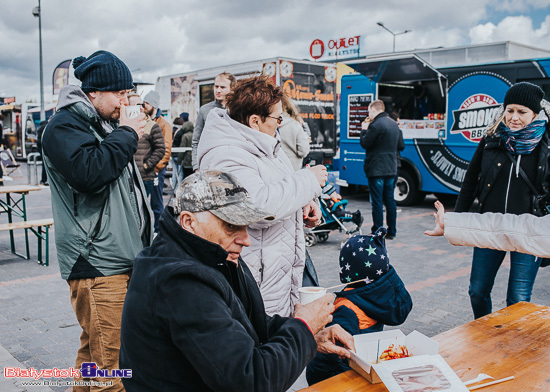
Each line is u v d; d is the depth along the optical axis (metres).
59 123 2.35
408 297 2.48
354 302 2.35
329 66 11.50
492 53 9.16
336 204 6.97
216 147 2.35
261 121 2.41
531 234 2.21
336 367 2.29
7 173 18.34
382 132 7.09
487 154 3.39
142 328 1.46
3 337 3.99
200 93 13.38
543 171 3.19
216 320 1.40
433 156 9.95
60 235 2.43
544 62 8.29
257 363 1.40
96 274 2.42
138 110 2.59
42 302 4.80
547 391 1.72
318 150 11.52
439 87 10.28
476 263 3.38
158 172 7.15
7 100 29.17
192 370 1.47
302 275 2.60
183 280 1.42
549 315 2.45
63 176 2.30
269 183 2.36
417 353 1.91
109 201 2.43
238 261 1.80
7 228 5.73
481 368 1.89
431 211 10.12
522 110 3.12
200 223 1.53
